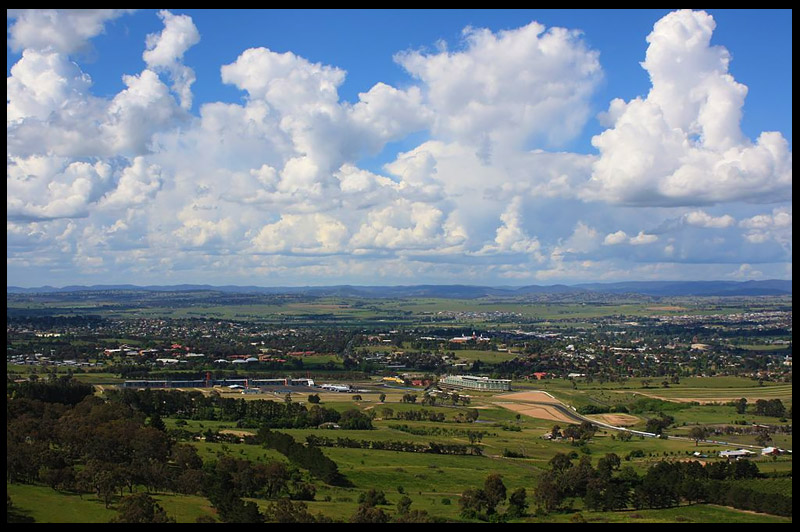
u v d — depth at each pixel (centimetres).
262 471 18075
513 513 17512
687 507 18388
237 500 15450
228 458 19050
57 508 14312
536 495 18912
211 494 16188
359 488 19738
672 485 18750
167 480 16950
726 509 18175
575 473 19688
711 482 19362
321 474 19962
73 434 18412
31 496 14912
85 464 17362
